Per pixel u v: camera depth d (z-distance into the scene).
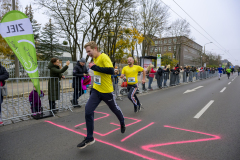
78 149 2.57
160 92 8.72
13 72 8.65
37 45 19.59
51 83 4.47
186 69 15.10
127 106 5.53
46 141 2.86
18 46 4.18
